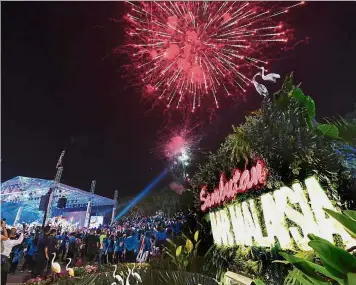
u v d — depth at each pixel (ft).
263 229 7.87
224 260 10.44
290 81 7.96
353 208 5.10
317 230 5.61
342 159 5.70
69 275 12.16
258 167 7.50
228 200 10.09
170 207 62.64
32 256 30.17
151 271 13.29
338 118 6.57
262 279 7.28
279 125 6.89
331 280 3.94
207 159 13.65
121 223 67.15
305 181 5.98
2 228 21.11
